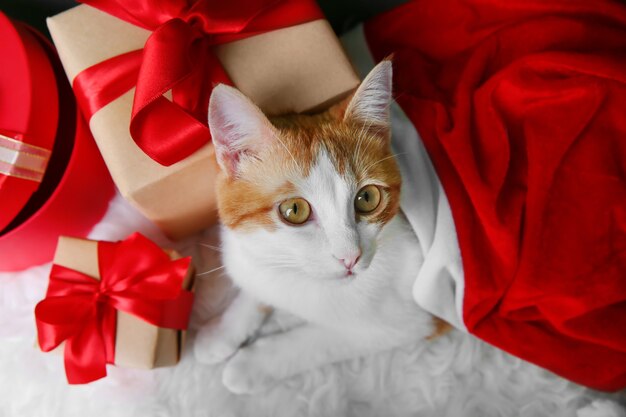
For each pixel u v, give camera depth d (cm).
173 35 27
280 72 31
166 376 38
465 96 36
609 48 36
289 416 37
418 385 38
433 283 35
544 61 34
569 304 33
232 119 28
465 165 34
